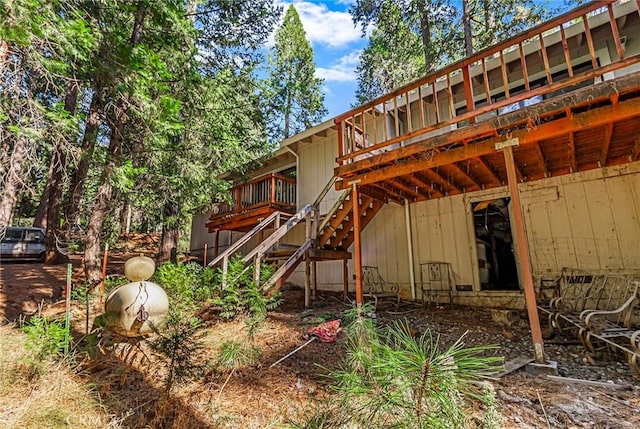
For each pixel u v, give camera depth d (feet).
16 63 13.44
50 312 17.34
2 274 24.58
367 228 26.86
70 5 14.66
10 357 10.33
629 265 16.78
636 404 8.20
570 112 12.05
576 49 19.88
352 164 17.46
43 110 13.93
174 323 9.96
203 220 46.19
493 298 20.52
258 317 14.90
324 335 13.12
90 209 23.50
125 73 16.83
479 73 21.93
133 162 23.98
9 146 15.16
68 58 15.48
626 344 12.09
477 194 22.02
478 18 39.34
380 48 56.65
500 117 13.00
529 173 19.47
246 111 32.37
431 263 23.24
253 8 28.86
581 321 13.12
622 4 17.39
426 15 38.47
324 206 29.76
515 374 10.44
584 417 7.51
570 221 18.63
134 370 10.15
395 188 21.13
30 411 7.63
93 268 22.31
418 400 4.05
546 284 18.76
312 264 27.55
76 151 17.28
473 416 7.00
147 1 19.26
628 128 13.51
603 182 17.98
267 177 31.71
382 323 16.65
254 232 22.40
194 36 22.80
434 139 14.61
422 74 52.11
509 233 20.65
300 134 30.40
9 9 10.94
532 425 7.18
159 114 18.85
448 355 4.41
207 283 17.97
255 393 8.98
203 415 7.86
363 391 4.57
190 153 27.12
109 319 10.24
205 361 10.64
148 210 31.91
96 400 8.27
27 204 49.39
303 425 6.18
